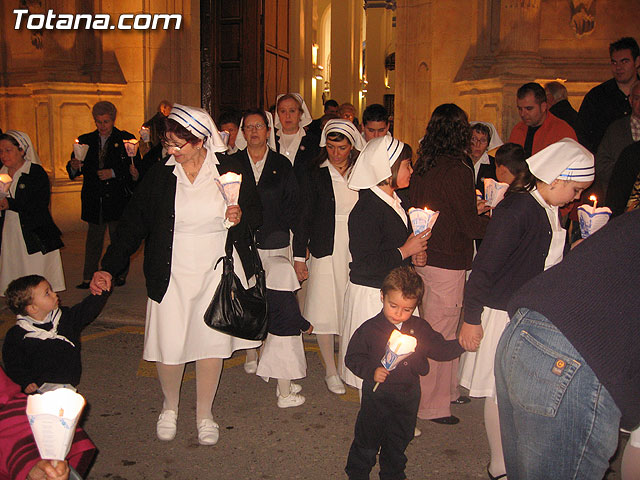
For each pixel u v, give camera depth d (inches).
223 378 204.5
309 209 186.5
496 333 134.0
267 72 582.2
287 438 163.5
